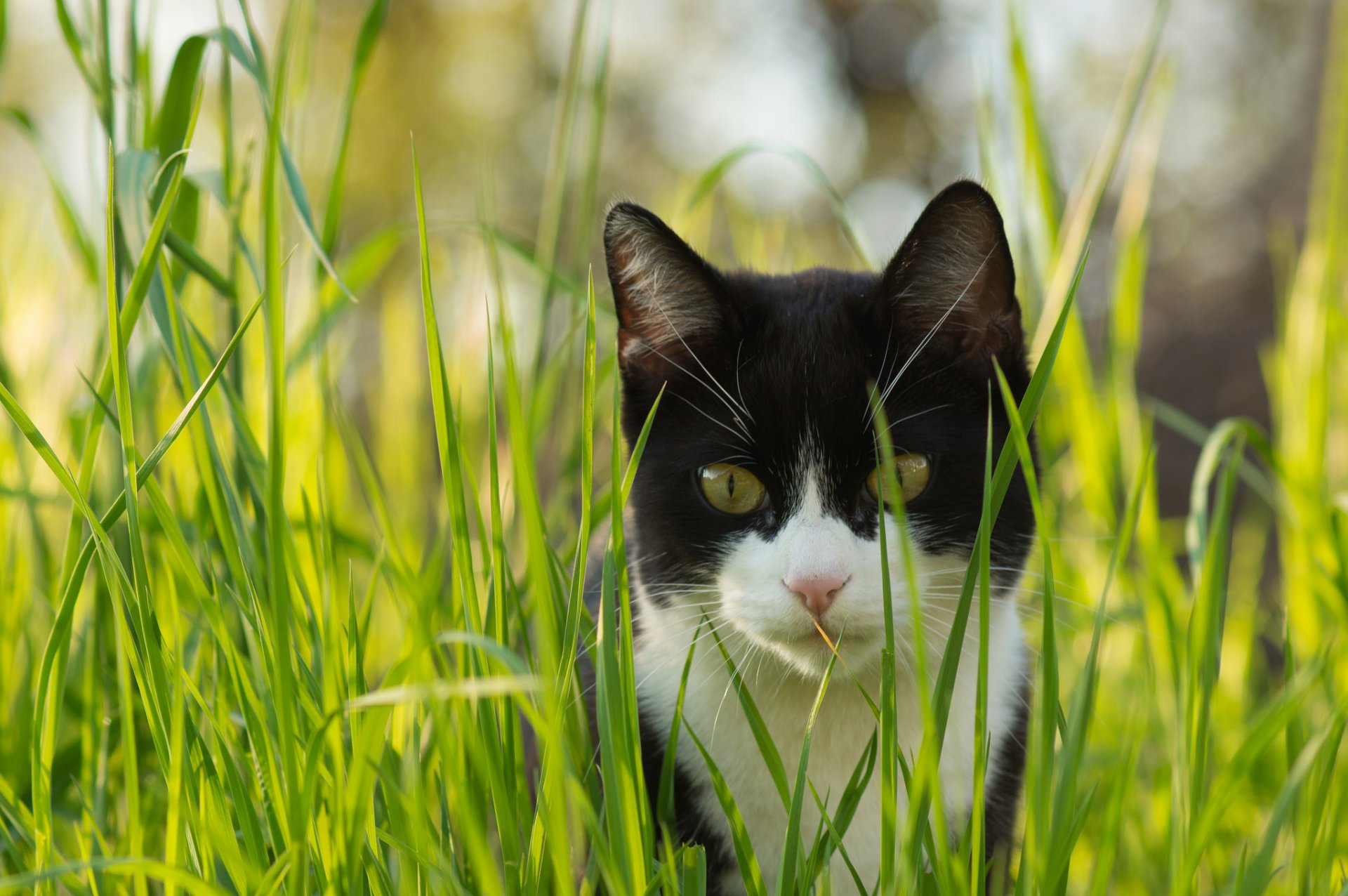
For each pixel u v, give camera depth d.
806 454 0.87
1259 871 0.76
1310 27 2.50
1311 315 0.99
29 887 0.80
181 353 0.81
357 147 3.61
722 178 1.10
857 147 4.38
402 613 0.90
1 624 0.89
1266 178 2.49
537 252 0.97
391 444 1.08
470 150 3.77
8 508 0.92
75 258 0.94
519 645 0.87
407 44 3.80
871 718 0.86
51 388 0.96
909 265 0.87
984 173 0.98
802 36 4.43
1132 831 0.90
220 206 0.87
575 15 0.95
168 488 0.90
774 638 0.86
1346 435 0.99
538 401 0.94
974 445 0.87
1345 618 0.92
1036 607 0.92
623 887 0.75
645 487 0.89
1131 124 0.95
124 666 0.79
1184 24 3.05
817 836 0.79
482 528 0.82
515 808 0.80
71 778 0.86
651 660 0.88
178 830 0.77
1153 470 0.93
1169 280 2.46
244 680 0.79
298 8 0.89
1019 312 0.87
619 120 3.96
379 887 0.78
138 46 0.90
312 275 0.91
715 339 0.88
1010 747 0.88
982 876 0.79
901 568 0.86
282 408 0.77
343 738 0.79
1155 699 0.92
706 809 0.87
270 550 0.78
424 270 0.78
